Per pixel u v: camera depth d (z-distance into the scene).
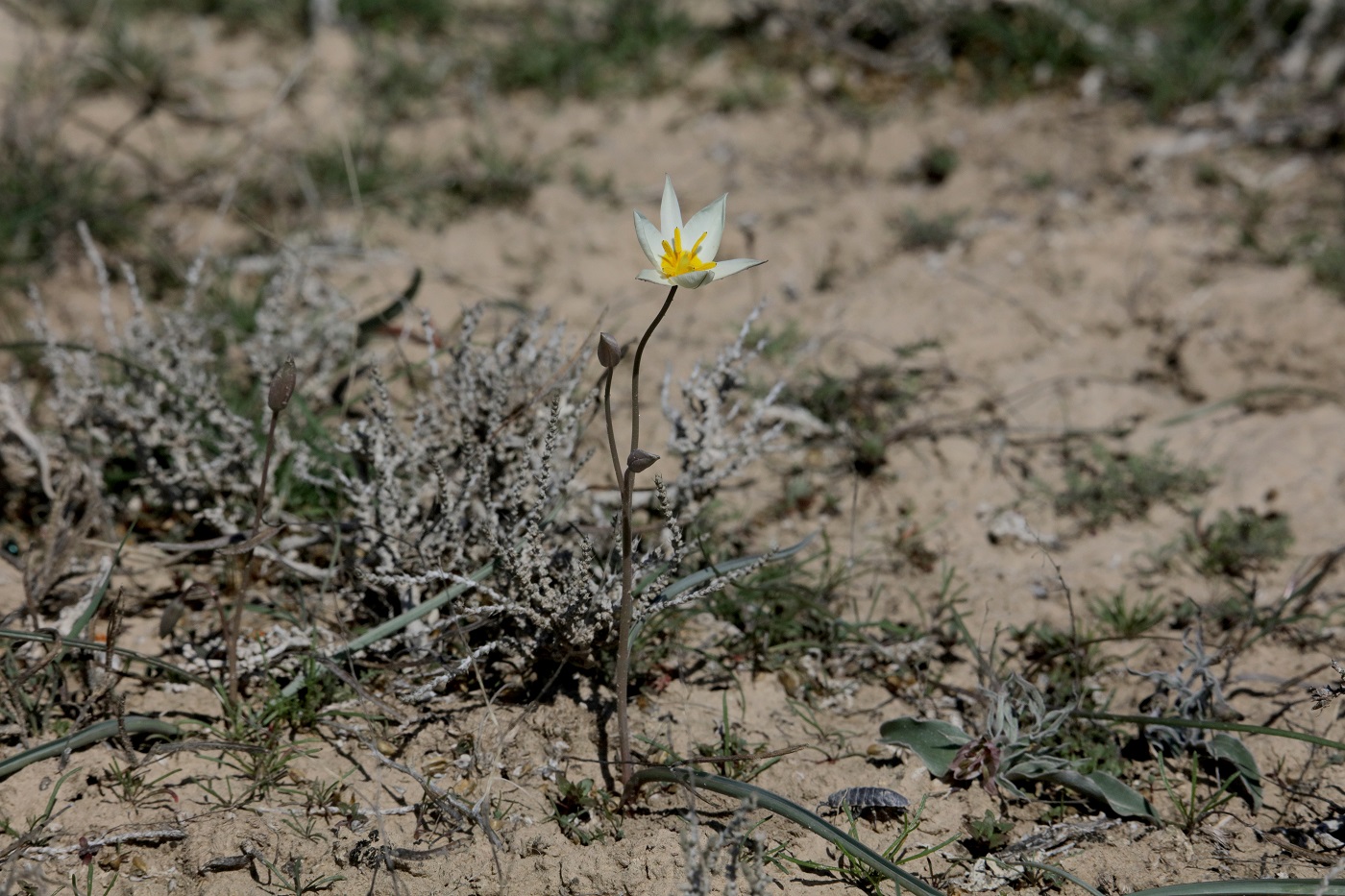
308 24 8.99
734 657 4.57
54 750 3.75
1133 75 8.57
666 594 4.18
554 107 8.53
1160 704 4.35
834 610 4.85
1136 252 6.98
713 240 3.46
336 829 3.82
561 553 4.42
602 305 6.66
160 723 3.98
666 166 7.97
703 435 4.77
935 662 4.65
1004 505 5.47
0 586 4.64
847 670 4.59
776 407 5.75
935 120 8.38
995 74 8.65
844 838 3.50
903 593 4.98
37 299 5.02
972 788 4.11
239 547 3.73
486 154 7.85
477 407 4.71
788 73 8.86
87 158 7.35
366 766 4.04
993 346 6.38
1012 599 4.96
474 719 4.20
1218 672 4.58
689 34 9.13
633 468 3.34
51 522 4.66
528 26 9.02
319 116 8.16
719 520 5.26
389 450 4.52
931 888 3.44
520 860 3.75
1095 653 4.68
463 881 3.70
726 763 4.10
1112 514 5.41
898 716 4.41
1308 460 5.59
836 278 6.93
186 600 4.61
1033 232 7.18
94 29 8.58
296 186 7.48
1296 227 7.20
